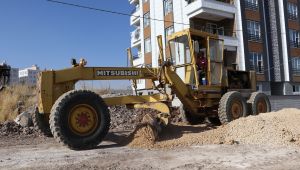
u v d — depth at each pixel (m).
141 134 9.94
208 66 12.16
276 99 28.41
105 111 9.48
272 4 37.31
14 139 11.69
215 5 31.59
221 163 7.39
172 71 11.08
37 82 9.99
